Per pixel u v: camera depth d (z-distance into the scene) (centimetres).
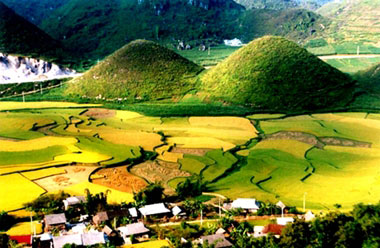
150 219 10731
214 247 8856
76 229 9875
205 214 11019
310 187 12719
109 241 9288
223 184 13162
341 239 7919
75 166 14650
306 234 8338
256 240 8738
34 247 9019
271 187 12850
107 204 11188
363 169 14275
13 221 10362
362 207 8631
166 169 14512
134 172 14238
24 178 13312
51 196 11412
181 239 9294
